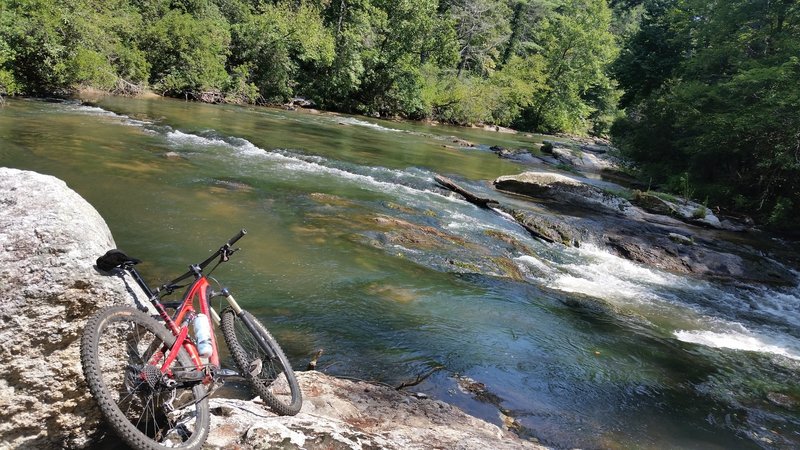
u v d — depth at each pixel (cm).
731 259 1147
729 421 527
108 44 2155
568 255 1068
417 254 855
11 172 303
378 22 3528
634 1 4734
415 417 401
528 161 2289
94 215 317
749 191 1791
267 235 812
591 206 1478
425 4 3659
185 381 292
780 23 1789
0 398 261
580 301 789
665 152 2189
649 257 1123
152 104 2094
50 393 272
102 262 282
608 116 5634
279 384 386
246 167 1251
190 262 653
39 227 278
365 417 382
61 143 1169
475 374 518
